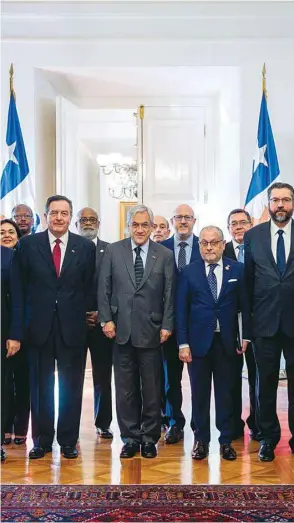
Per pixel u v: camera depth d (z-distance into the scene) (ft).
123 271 12.14
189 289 11.96
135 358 12.30
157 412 12.25
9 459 11.94
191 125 24.41
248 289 12.05
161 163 24.36
